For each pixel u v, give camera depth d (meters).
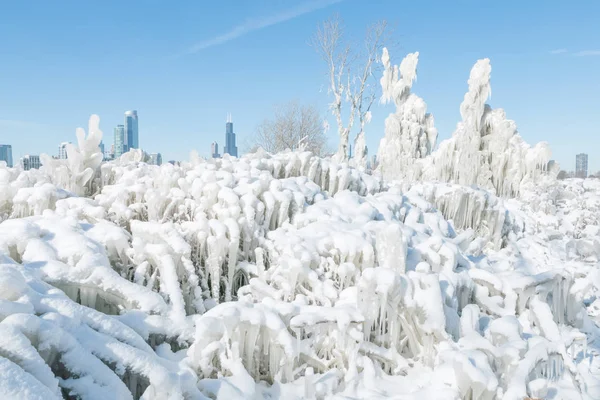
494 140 16.03
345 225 5.14
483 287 4.86
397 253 4.30
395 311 3.67
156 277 3.92
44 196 4.79
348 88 25.03
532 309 4.49
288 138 30.86
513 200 13.17
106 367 2.42
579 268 7.23
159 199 4.93
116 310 3.45
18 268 2.92
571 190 14.42
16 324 2.17
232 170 6.29
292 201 5.58
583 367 4.15
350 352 3.46
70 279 3.13
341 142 25.14
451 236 7.28
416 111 20.61
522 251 8.46
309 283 4.15
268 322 3.15
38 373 2.07
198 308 3.96
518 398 2.94
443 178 16.73
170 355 3.15
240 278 4.79
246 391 2.90
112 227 4.11
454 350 3.33
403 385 3.42
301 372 3.43
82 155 6.30
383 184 8.64
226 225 4.46
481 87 16.52
